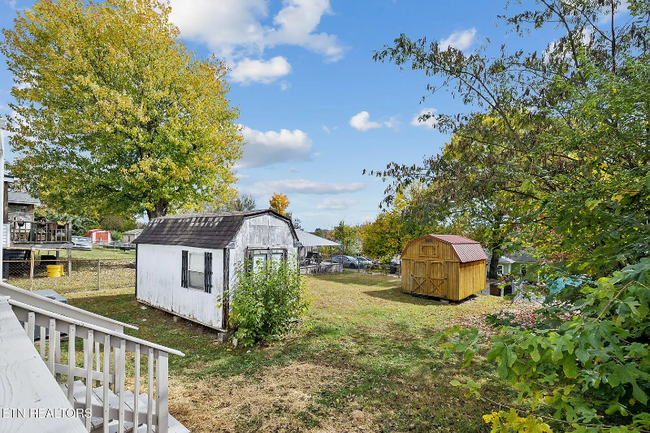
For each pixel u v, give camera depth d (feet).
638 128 10.59
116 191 62.85
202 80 67.26
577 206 9.28
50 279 52.95
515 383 6.43
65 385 13.26
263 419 15.31
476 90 21.59
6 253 57.21
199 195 68.59
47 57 58.70
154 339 26.81
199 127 61.93
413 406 16.53
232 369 20.99
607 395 8.30
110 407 11.44
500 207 17.72
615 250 8.50
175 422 13.34
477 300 46.16
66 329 10.48
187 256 31.35
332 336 28.04
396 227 78.79
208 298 28.43
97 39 59.00
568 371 5.03
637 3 11.51
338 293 50.31
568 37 19.61
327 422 15.11
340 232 120.67
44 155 60.44
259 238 30.01
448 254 44.73
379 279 68.54
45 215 117.60
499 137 21.02
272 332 26.30
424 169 21.30
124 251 109.50
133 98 59.41
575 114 14.03
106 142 58.65
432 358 22.95
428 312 38.09
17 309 9.96
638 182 8.69
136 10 62.69
